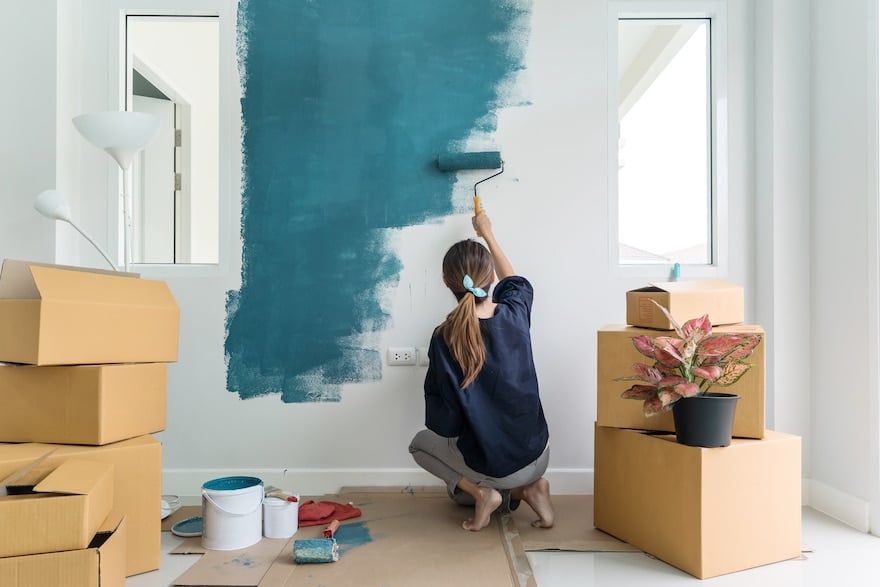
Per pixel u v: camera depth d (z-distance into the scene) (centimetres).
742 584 179
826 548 205
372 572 184
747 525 188
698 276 270
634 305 223
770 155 257
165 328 206
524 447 216
